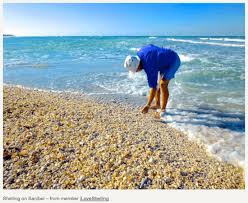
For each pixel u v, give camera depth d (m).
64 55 18.94
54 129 3.95
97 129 4.12
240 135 4.36
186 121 5.02
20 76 9.81
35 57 17.41
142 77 9.32
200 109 5.66
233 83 8.00
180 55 16.16
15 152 3.28
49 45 37.75
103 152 3.38
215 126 4.76
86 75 9.85
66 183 2.83
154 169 3.10
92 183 2.84
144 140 3.91
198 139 4.25
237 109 5.62
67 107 5.10
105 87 7.89
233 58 14.52
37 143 3.51
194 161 3.45
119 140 3.76
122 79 9.02
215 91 7.09
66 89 7.67
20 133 3.74
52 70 11.15
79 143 3.59
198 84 7.93
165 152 3.58
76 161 3.18
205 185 2.93
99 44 38.84
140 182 2.87
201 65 11.76
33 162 3.13
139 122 4.80
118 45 34.72
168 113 5.44
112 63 13.35
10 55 19.39
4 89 6.25
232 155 3.71
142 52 4.59
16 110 4.54
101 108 5.46
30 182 2.83
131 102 6.31
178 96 6.65
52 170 3.01
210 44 30.95
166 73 4.79
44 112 4.63
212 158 3.68
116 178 2.92
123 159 3.26
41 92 6.84
